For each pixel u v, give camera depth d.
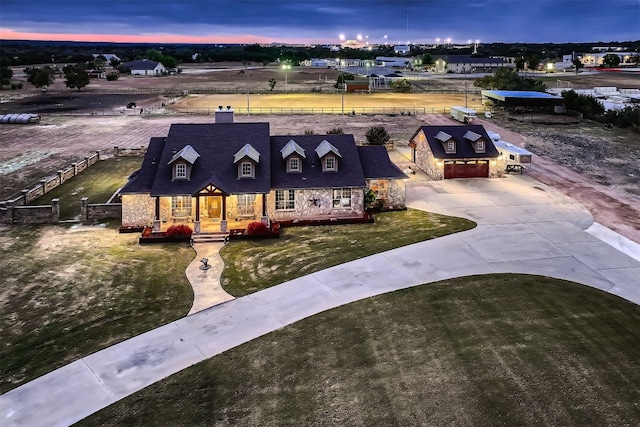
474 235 33.56
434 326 21.98
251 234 33.88
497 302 24.09
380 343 20.80
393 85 130.38
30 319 23.41
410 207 40.44
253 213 36.41
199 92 123.81
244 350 20.75
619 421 16.19
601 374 18.56
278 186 36.16
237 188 34.84
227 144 37.84
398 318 22.77
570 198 42.59
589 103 90.44
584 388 17.78
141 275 28.27
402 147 64.19
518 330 21.55
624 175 50.81
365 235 34.25
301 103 105.69
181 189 34.38
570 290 25.42
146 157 37.84
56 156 58.94
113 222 37.12
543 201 41.62
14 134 72.00
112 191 44.84
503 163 52.81
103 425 16.61
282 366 19.56
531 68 192.50
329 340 21.22
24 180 48.56
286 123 80.94
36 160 56.88
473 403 17.11
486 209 39.53
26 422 16.77
